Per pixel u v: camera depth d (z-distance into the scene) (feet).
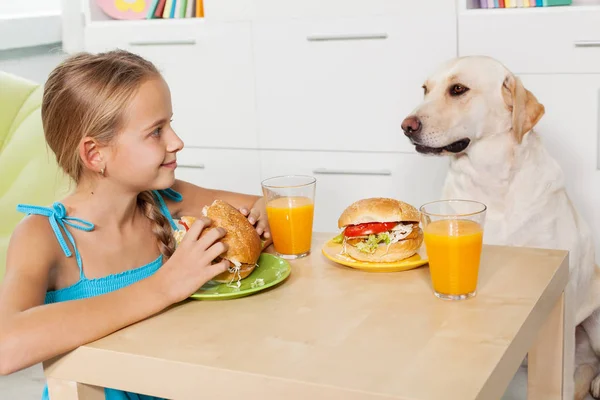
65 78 4.26
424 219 3.88
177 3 10.28
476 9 8.61
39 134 8.31
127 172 4.28
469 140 7.15
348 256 4.50
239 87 10.02
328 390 3.01
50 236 4.21
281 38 9.59
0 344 3.50
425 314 3.69
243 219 4.33
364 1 9.03
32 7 12.40
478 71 7.02
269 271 4.41
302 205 4.62
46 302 4.27
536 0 8.46
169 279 3.92
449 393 2.91
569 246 7.04
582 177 8.46
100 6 10.85
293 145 9.89
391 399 2.90
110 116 4.13
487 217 7.21
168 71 10.41
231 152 10.31
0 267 7.44
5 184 8.25
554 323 4.50
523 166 7.04
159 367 3.39
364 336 3.47
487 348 3.28
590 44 8.04
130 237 4.67
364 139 9.44
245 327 3.67
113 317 3.71
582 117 8.30
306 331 3.57
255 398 3.19
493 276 4.16
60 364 3.70
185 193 5.31
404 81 9.05
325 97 9.54
